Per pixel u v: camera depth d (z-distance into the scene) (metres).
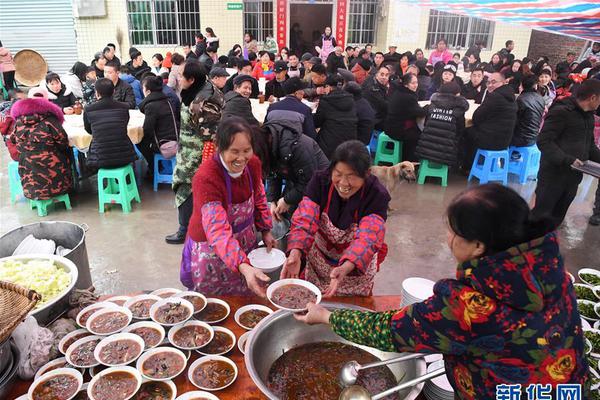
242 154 1.80
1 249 2.38
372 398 1.24
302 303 1.67
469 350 1.00
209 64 8.88
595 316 1.87
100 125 4.27
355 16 11.85
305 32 15.58
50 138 4.20
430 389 1.41
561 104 3.61
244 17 11.59
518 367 0.97
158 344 1.55
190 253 2.26
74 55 11.73
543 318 0.95
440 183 5.68
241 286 2.18
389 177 4.87
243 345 1.60
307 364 1.57
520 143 5.60
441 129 5.23
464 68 10.48
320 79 4.94
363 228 1.88
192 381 1.41
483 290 0.96
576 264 3.87
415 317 1.05
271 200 3.16
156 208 4.73
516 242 0.94
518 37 12.41
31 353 1.45
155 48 11.54
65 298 1.75
